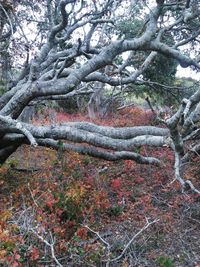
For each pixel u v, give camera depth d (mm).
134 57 7410
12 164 5980
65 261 2879
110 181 5109
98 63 4570
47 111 10969
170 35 6629
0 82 6734
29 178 5094
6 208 3799
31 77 4535
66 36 5031
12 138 4703
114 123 9828
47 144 5047
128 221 3924
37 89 4422
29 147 7164
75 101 12836
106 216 4004
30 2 5938
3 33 5633
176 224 3893
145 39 4844
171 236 3641
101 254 2990
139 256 3230
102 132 4898
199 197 4406
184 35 6605
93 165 5648
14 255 2434
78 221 3658
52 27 4914
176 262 3203
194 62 5133
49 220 3266
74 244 3021
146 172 5355
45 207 3533
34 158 6750
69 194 3719
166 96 9195
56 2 5172
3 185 5004
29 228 2783
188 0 4840
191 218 3910
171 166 5340
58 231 3082
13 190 4719
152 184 4969
